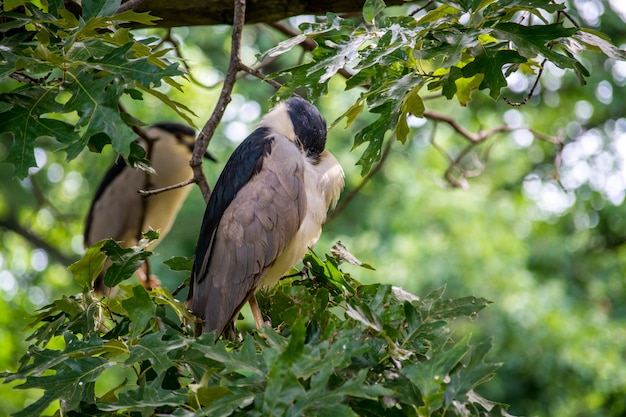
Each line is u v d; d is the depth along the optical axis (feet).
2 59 19.15
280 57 60.90
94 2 18.89
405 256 59.41
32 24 19.71
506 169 67.36
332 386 15.48
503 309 60.64
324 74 18.51
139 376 17.40
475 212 61.36
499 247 61.36
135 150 19.77
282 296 20.16
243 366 14.78
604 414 64.54
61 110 18.13
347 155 60.44
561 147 34.88
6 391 46.16
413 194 61.46
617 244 75.72
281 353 13.88
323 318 17.54
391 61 18.33
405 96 19.21
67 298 18.75
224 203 25.23
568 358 61.82
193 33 61.46
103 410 15.24
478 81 20.81
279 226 24.68
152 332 18.53
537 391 65.05
